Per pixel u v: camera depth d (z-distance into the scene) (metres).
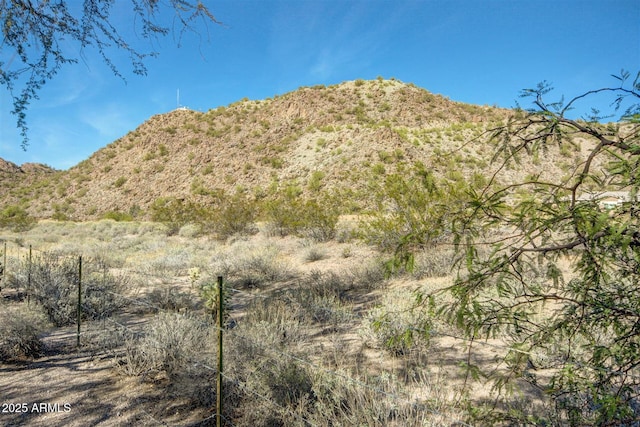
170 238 24.97
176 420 3.89
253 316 6.17
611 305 1.95
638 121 1.50
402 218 9.38
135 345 5.41
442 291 1.98
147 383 4.73
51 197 80.31
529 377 2.77
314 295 7.85
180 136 90.88
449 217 1.88
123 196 73.94
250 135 87.25
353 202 17.36
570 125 1.66
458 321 1.89
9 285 9.92
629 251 1.90
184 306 7.76
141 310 7.95
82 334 6.22
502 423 3.11
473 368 2.10
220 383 3.50
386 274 1.99
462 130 66.19
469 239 1.82
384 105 102.38
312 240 16.58
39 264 8.76
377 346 5.26
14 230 35.91
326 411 3.46
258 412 3.70
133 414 4.02
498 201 1.75
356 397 3.63
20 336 5.60
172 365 4.84
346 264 11.95
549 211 1.69
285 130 87.25
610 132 1.63
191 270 9.27
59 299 7.43
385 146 53.69
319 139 72.44
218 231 23.17
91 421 3.90
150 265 13.46
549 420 2.60
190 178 73.31
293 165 68.06
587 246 1.73
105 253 16.94
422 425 3.07
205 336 5.17
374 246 12.87
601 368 1.98
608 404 1.82
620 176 1.57
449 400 3.66
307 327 6.13
